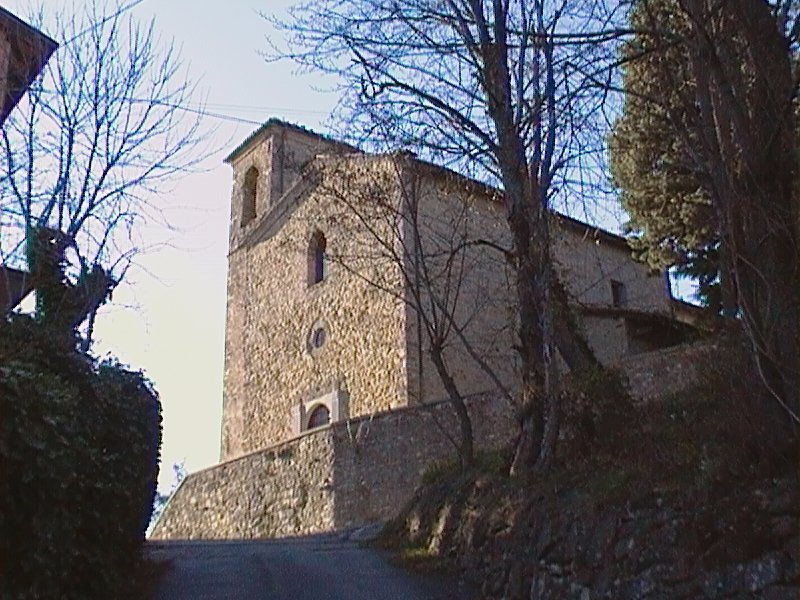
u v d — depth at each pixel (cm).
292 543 1382
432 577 1002
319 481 1916
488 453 1262
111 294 1152
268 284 2692
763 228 685
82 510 665
